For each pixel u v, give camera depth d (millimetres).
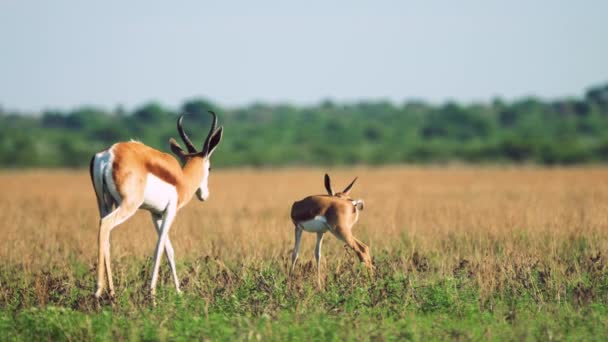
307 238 38281
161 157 27469
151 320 22688
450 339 20922
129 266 31906
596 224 39812
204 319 22625
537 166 187250
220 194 86000
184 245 36094
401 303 25125
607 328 21891
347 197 32438
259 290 26125
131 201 26078
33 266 31781
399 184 105375
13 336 21953
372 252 35062
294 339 20781
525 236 38469
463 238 38219
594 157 199500
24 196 83438
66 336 21750
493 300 25250
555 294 26312
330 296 25859
